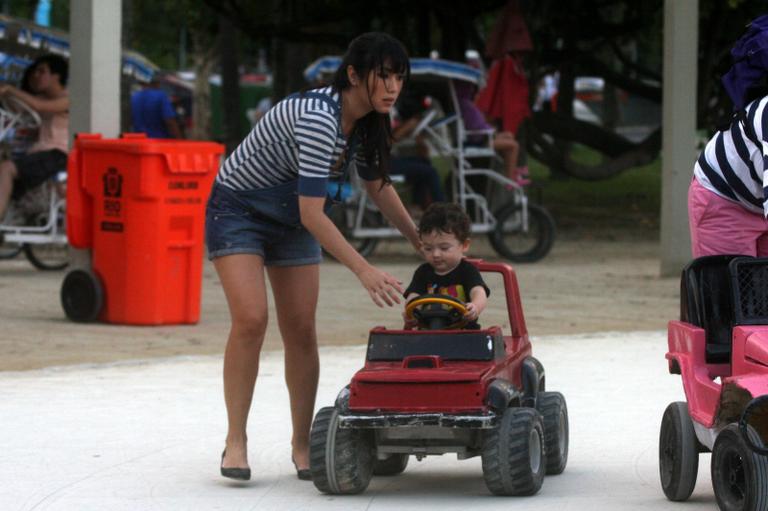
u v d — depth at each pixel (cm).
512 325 1342
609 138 5134
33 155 3100
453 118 3622
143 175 2305
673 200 3172
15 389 1742
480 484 1270
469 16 4634
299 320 1277
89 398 1684
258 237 1243
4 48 3481
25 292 2855
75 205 2373
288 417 1580
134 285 2345
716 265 1188
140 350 2083
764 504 994
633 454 1392
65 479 1270
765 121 1157
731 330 1164
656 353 2078
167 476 1288
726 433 1042
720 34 4700
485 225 3603
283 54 6228
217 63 10106
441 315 1241
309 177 1174
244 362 1245
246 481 1269
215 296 2827
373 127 1241
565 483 1259
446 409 1148
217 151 2391
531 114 4422
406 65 1200
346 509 1157
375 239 3700
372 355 1225
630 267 3506
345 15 4856
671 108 3148
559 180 7019
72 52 2530
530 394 1280
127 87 3816
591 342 2195
